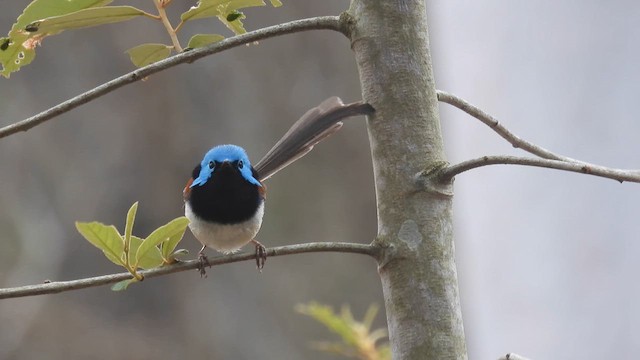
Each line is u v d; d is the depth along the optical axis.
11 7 12.38
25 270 12.37
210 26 12.98
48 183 12.72
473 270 15.26
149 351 12.56
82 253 12.70
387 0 4.95
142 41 12.81
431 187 4.67
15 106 12.64
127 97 13.09
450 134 15.24
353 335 7.25
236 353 12.91
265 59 13.82
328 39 14.24
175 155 13.05
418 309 4.53
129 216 4.63
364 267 14.05
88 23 5.07
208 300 13.07
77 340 12.39
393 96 4.85
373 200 14.30
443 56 15.39
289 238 13.73
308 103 13.88
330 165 14.30
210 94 13.47
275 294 13.43
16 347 12.19
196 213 6.95
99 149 12.90
